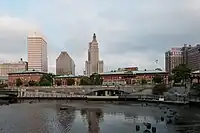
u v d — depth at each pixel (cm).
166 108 13100
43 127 8238
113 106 14850
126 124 8631
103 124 8719
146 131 7238
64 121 9438
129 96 19888
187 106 13950
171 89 19825
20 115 11188
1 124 8800
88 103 17250
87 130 7731
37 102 18525
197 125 8125
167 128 7712
